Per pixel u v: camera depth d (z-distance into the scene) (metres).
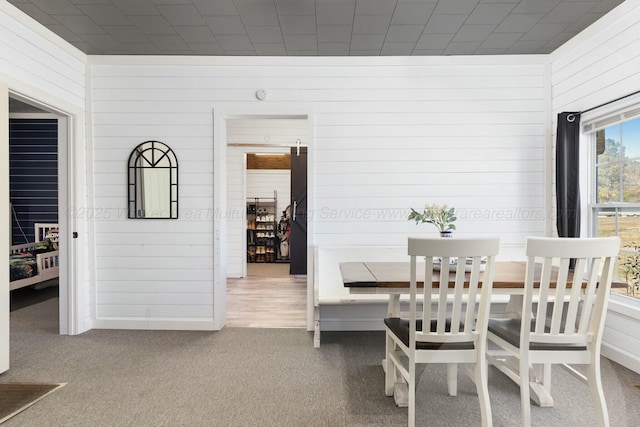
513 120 3.67
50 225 5.89
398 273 2.40
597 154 3.19
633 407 2.19
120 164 3.69
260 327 3.74
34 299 4.89
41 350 3.08
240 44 3.44
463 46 3.48
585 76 3.17
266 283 5.96
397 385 2.33
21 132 5.89
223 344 3.24
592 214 3.24
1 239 2.63
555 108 3.59
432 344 1.94
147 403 2.24
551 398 2.21
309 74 3.69
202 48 3.52
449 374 2.34
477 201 3.69
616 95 2.83
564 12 2.88
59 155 3.53
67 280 3.50
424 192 3.70
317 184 3.70
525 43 3.42
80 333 3.53
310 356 2.97
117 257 3.70
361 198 3.71
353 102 3.69
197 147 3.69
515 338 1.97
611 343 2.89
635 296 2.77
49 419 2.07
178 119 3.68
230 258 6.40
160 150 3.68
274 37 3.30
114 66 3.66
